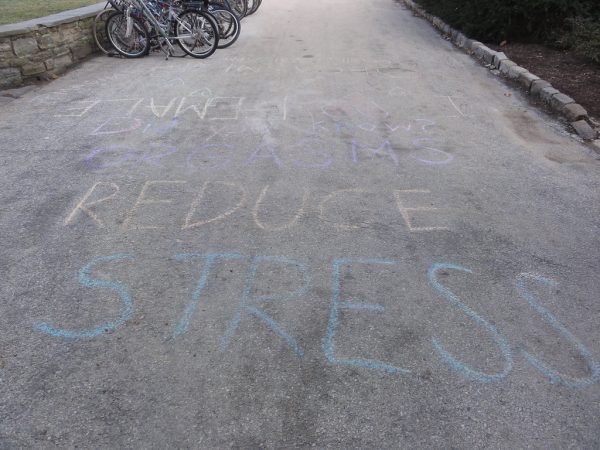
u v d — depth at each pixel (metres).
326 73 6.81
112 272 2.86
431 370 2.26
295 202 3.59
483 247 3.13
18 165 4.13
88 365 2.26
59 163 4.16
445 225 3.35
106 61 7.50
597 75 6.36
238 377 2.21
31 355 2.31
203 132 4.79
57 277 2.82
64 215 3.41
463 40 8.52
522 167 4.20
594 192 3.82
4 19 7.42
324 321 2.53
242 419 2.02
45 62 6.52
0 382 2.17
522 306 2.65
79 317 2.54
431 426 2.00
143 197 3.63
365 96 5.86
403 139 4.69
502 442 1.94
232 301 2.65
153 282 2.78
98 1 9.58
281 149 4.43
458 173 4.06
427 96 5.91
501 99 5.87
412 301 2.67
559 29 7.63
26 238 3.17
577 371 2.27
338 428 1.99
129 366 2.26
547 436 1.97
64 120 5.11
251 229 3.27
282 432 1.97
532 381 2.21
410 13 12.18
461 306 2.64
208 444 1.92
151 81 6.43
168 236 3.19
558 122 5.22
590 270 2.95
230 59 7.59
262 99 5.73
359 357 2.32
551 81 6.21
